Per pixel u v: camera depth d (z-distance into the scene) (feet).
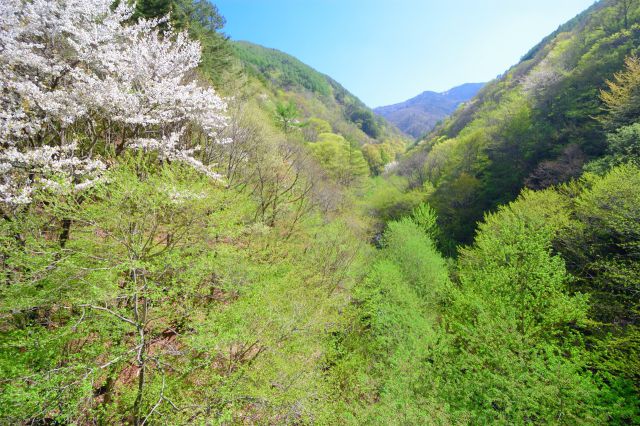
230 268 24.68
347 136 232.73
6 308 15.79
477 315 40.32
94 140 29.30
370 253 72.74
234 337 19.98
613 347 32.55
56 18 28.96
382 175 199.82
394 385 32.01
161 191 18.78
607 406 27.25
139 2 56.49
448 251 99.14
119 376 21.81
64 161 23.99
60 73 29.50
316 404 26.23
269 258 36.83
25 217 19.69
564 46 151.12
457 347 42.83
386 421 28.73
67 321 19.04
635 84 68.69
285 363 25.53
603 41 108.68
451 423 29.07
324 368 36.17
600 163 63.67
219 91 64.80
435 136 263.29
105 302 17.19
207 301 26.55
